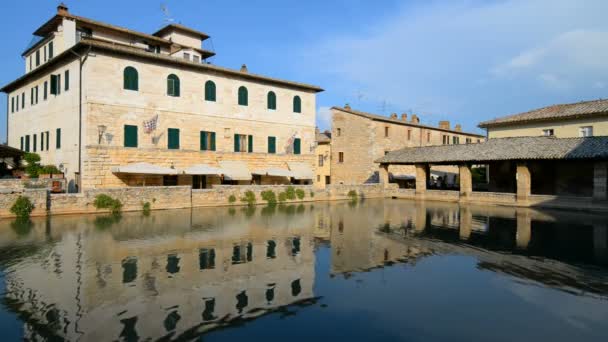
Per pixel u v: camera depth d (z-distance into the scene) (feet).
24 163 107.55
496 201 106.22
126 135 93.97
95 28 109.50
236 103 114.83
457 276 36.45
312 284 33.86
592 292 31.96
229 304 28.89
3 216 68.33
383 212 89.56
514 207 99.60
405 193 131.34
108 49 90.22
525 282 34.76
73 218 71.56
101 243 49.83
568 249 47.88
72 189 93.35
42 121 108.78
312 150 133.69
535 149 98.89
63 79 98.53
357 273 37.40
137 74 96.07
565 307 28.76
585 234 57.98
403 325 25.57
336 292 31.83
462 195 114.62
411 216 81.71
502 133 134.51
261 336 23.66
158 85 99.60
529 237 56.03
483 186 147.54
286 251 46.55
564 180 113.39
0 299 29.30
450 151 120.88
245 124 116.67
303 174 123.95
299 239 54.24
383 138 150.41
